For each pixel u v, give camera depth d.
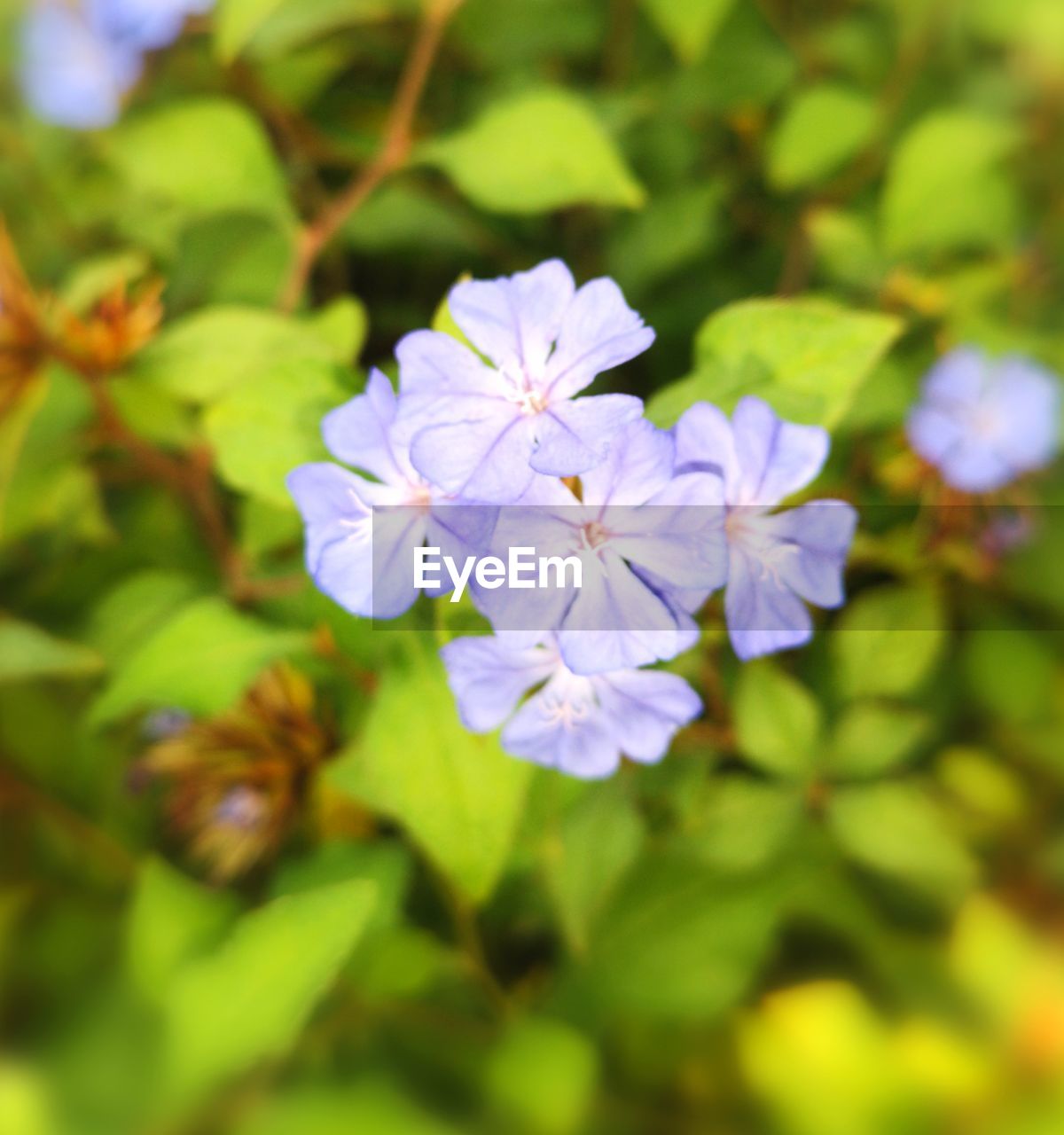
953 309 0.23
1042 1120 0.22
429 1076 0.20
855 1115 0.22
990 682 0.23
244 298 0.21
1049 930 0.24
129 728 0.22
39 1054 0.17
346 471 0.15
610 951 0.20
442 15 0.20
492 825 0.15
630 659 0.14
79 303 0.19
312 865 0.18
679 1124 0.21
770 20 0.24
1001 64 0.26
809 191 0.24
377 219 0.22
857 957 0.23
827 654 0.21
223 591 0.20
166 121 0.20
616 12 0.23
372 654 0.16
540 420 0.14
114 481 0.22
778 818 0.20
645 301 0.23
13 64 0.23
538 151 0.19
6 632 0.17
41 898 0.22
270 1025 0.16
